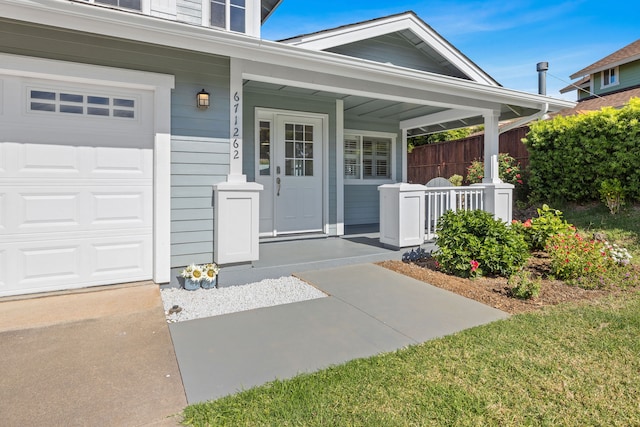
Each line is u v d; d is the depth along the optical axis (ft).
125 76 12.71
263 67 15.10
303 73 16.01
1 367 8.16
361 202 28.50
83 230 12.81
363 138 28.55
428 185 25.49
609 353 8.76
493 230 15.79
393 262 17.93
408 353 8.86
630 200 24.91
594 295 13.06
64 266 12.61
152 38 12.24
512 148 33.65
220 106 14.40
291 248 19.22
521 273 14.70
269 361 8.56
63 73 11.85
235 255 14.48
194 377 7.86
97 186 12.95
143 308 11.55
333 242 21.01
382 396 7.13
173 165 13.75
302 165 22.20
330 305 12.29
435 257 16.99
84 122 12.71
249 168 20.54
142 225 13.67
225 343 9.47
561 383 7.55
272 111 20.98
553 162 27.91
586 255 15.16
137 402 7.00
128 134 13.33
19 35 11.37
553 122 28.37
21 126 11.91
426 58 22.53
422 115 27.25
